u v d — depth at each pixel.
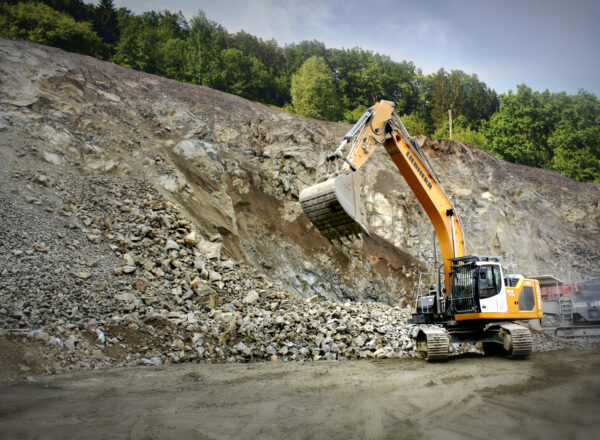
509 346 10.44
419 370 8.91
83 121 19.78
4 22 48.00
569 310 15.09
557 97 51.94
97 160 18.45
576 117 48.88
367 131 10.94
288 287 21.23
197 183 21.44
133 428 4.96
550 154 52.06
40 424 5.09
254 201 24.22
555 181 38.78
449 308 11.85
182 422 5.20
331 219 8.98
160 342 10.23
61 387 6.95
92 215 15.20
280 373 8.62
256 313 12.88
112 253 13.60
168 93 27.94
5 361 7.61
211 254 15.68
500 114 55.94
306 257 23.16
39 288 10.54
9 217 13.20
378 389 7.03
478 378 7.84
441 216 12.43
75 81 22.22
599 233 35.34
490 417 5.26
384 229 27.61
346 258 24.23
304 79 58.97
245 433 4.77
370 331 12.91
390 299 23.69
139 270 13.16
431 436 4.56
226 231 19.81
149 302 11.60
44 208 14.45
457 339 11.20
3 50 21.22
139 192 17.70
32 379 7.36
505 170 37.53
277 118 29.70
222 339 10.99
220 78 64.38
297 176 26.25
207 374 8.41
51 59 22.83
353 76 75.62
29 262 11.51
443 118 70.50
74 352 8.77
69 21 52.78
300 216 24.86
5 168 15.50
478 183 32.91
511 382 7.39
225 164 24.89
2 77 19.66
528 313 11.12
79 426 5.03
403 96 75.38
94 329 9.68
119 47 58.53
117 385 7.24
